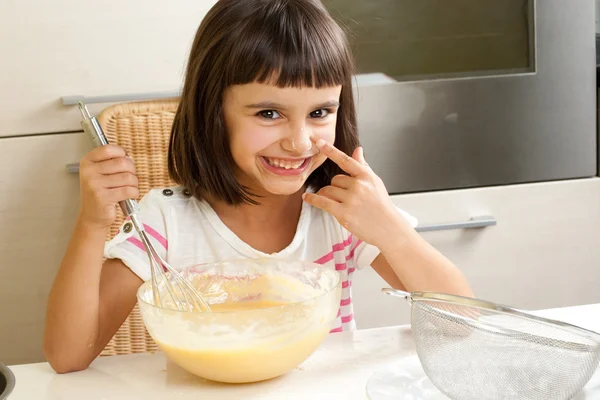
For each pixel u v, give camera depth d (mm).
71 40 1729
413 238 1080
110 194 935
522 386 717
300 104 989
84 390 860
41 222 1795
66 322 945
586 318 983
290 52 970
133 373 899
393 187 1862
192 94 1089
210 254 1175
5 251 1795
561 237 1919
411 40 1813
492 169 1884
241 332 804
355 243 1214
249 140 1014
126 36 1742
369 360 898
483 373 725
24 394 854
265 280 1006
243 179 1150
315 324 832
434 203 1860
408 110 1833
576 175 1918
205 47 1053
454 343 733
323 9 1054
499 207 1883
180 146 1168
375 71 1817
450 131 1854
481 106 1853
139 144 1650
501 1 1820
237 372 823
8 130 1748
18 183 1771
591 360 712
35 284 1818
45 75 1736
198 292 984
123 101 1752
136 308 1558
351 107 1168
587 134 1901
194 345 810
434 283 1068
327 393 821
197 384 858
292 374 869
